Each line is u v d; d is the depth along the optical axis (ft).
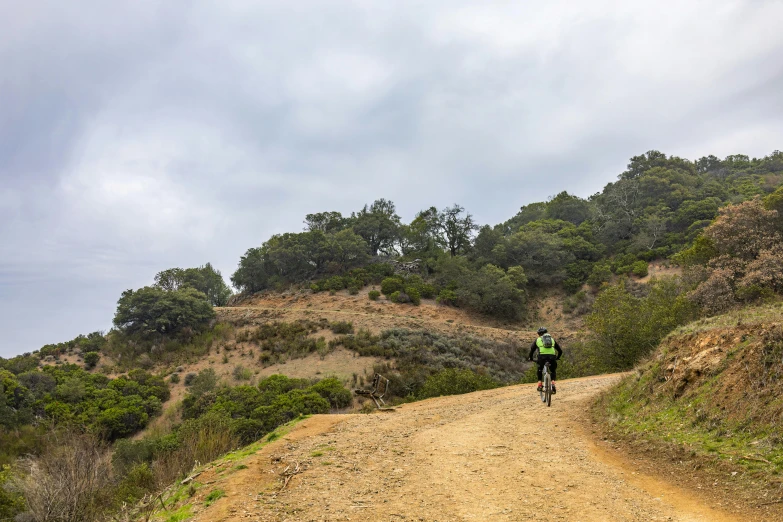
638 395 30.99
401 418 34.14
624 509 15.75
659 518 14.92
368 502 16.89
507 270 241.14
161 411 124.57
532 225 291.38
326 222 306.14
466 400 43.60
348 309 206.69
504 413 34.65
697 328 32.12
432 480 19.36
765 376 21.81
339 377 131.23
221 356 161.99
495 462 21.81
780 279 80.23
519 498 16.99
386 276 238.48
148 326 186.70
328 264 255.70
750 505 15.23
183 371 153.48
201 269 286.46
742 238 98.68
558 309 216.74
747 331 25.90
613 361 83.20
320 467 21.24
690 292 88.38
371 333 167.02
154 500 19.74
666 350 32.89
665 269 206.49
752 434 19.97
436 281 235.81
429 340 161.79
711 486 17.38
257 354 158.92
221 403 110.73
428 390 68.64
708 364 26.50
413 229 282.77
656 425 25.43
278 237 277.64
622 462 21.71
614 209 282.15
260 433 84.48
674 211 260.83
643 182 289.94
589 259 247.91
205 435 35.94
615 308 87.25
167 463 33.24
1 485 47.88
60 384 134.31
